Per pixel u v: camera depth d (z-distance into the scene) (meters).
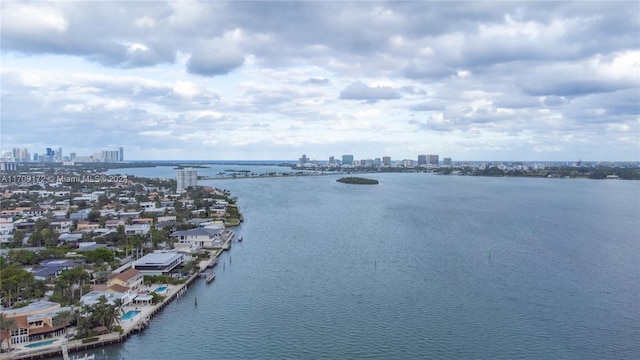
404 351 124.12
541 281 180.75
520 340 130.12
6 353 120.88
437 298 161.75
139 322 138.88
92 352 125.88
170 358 121.88
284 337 132.62
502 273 191.50
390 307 153.75
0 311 138.88
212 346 127.94
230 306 156.88
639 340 130.25
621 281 181.12
